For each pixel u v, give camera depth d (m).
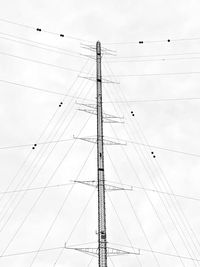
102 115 45.88
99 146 43.44
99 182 41.12
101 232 38.47
